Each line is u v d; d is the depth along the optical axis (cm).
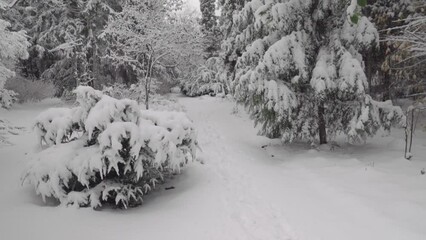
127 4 1459
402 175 665
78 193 580
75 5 1852
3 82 935
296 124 934
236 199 623
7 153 869
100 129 594
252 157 933
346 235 470
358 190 617
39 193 597
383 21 1103
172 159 618
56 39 1823
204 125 1445
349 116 889
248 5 972
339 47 862
